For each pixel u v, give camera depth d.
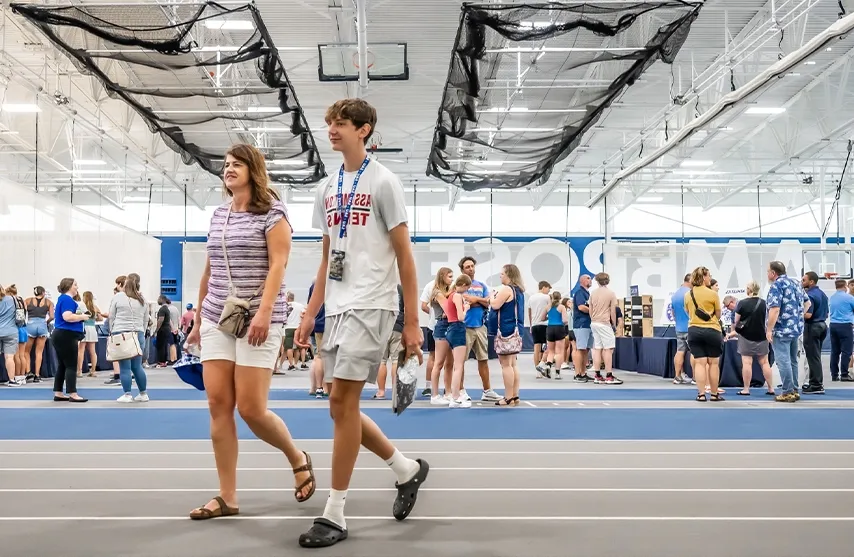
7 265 10.77
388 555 2.16
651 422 5.54
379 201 2.41
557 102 12.88
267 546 2.24
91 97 14.13
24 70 13.27
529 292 21.53
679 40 7.38
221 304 2.62
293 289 20.19
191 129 11.96
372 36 11.80
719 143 18.66
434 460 3.85
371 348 2.34
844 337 10.16
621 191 22.48
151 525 2.49
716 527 2.50
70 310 7.25
